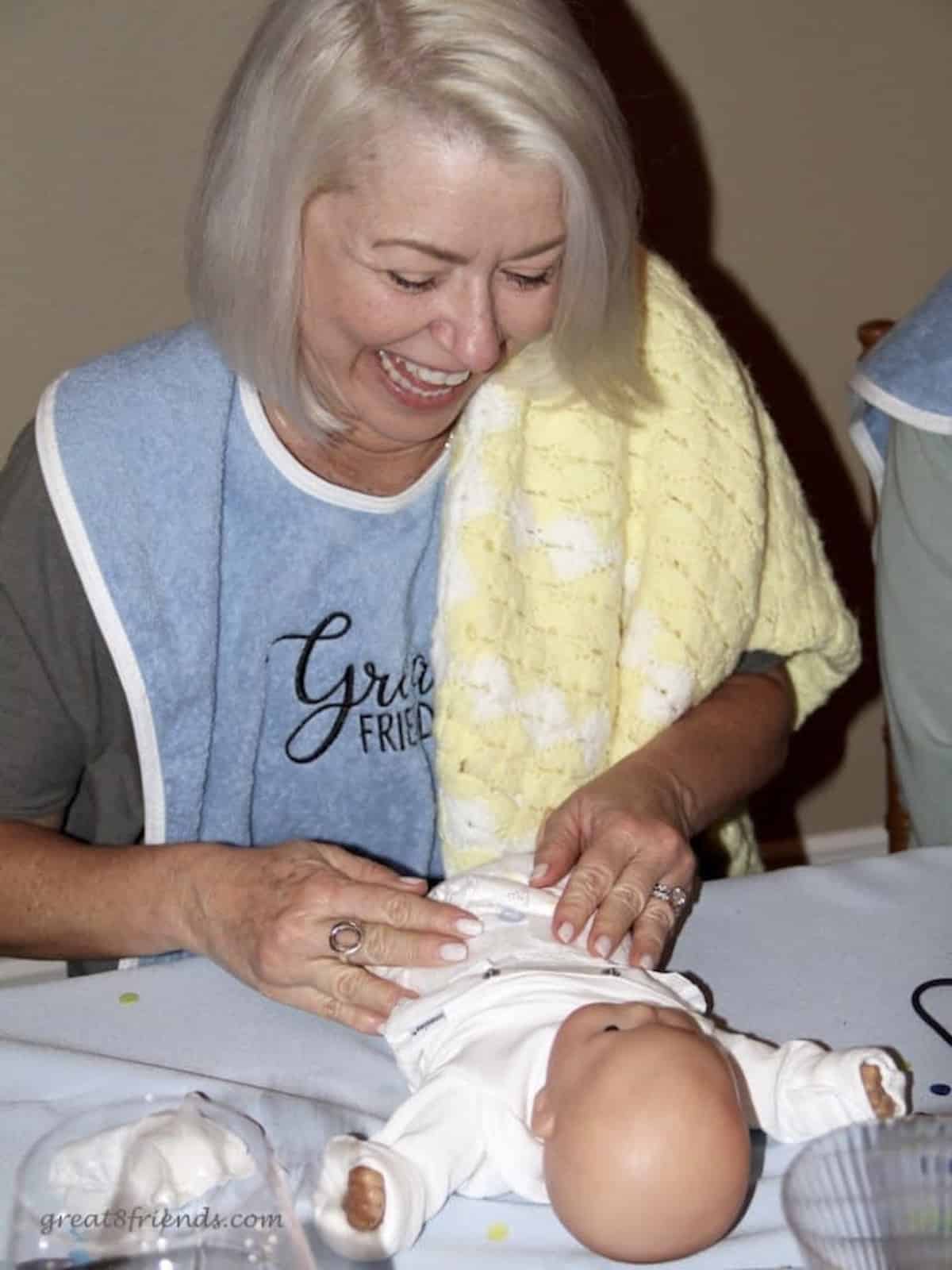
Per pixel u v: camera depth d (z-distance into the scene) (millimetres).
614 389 1237
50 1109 886
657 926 1017
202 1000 996
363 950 958
